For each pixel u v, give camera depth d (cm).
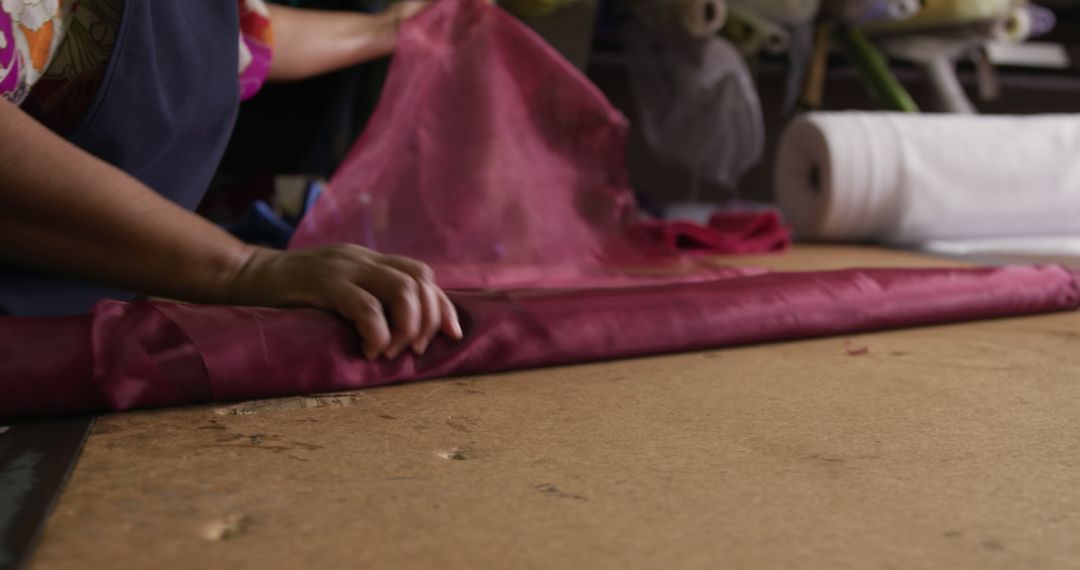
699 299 96
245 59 122
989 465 59
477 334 83
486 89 163
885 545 46
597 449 61
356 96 193
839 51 336
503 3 213
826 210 231
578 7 217
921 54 302
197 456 58
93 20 88
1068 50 350
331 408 71
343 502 50
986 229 243
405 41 156
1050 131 241
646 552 44
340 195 148
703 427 67
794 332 101
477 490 53
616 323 90
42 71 86
